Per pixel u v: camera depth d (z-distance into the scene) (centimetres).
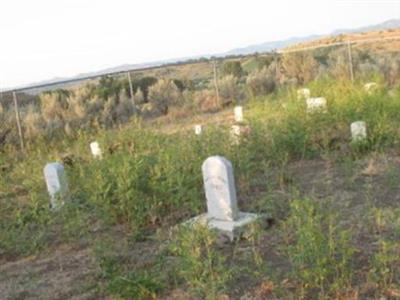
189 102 1656
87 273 485
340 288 379
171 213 600
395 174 639
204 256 473
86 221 601
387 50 2244
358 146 769
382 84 1201
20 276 502
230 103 1672
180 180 581
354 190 616
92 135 1155
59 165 678
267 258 454
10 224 616
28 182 771
